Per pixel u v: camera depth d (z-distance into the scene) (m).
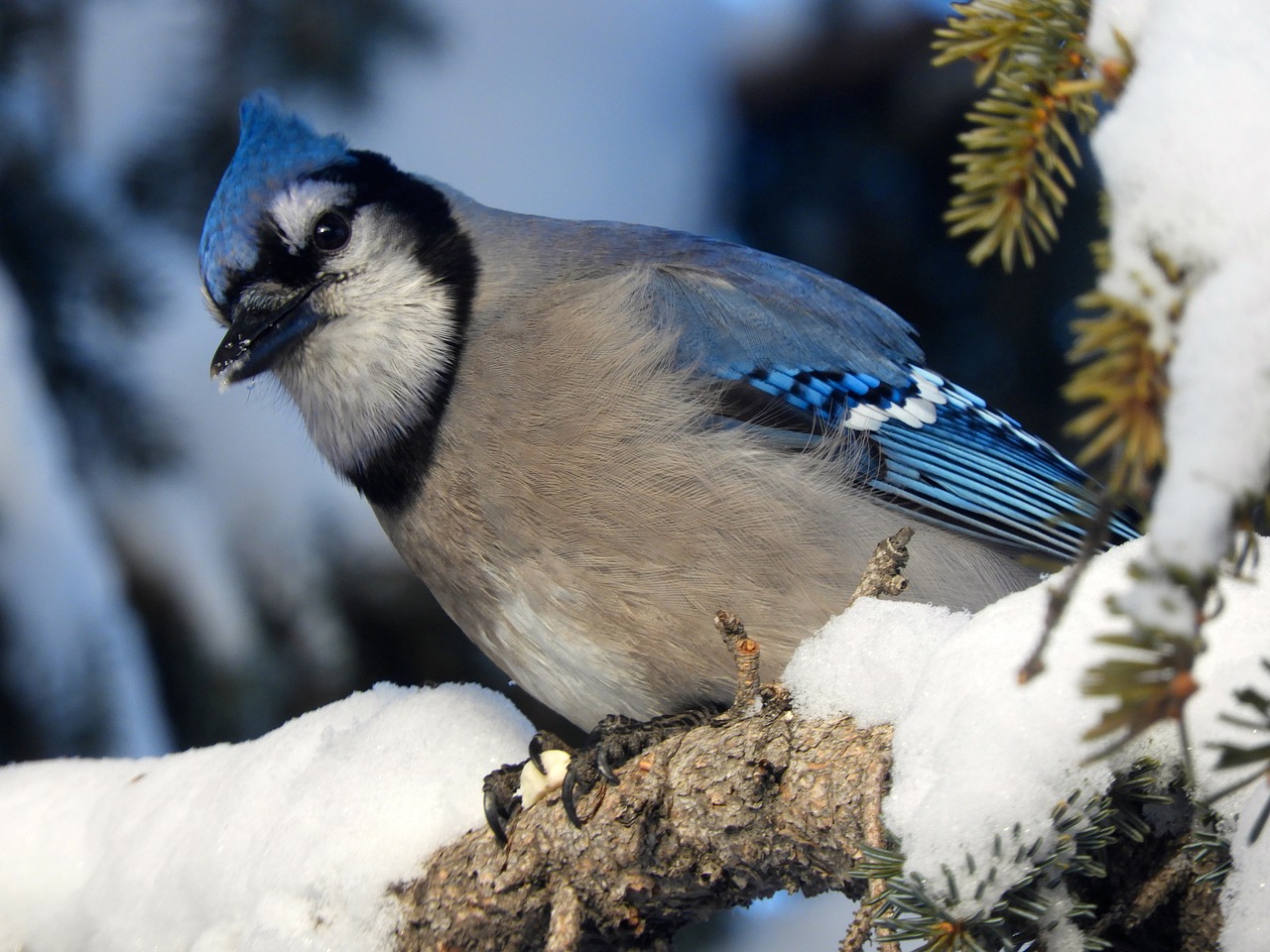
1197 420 2.48
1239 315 2.49
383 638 8.23
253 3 8.65
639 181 9.48
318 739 5.45
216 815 5.30
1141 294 2.64
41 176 8.32
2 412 7.90
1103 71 2.95
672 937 4.91
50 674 7.69
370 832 5.01
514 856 4.80
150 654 8.10
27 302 8.28
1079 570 2.68
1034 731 3.74
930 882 3.69
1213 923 3.73
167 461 8.28
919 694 4.10
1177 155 2.66
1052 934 3.71
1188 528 2.44
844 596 6.15
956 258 9.06
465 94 9.25
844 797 4.16
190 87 8.59
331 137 6.87
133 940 5.24
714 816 4.45
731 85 9.57
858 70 9.34
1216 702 3.58
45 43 8.50
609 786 4.74
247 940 4.91
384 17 8.95
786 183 9.41
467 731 5.30
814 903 8.34
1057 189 3.28
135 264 8.41
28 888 5.48
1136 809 3.73
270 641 8.14
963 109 9.09
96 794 5.70
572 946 4.63
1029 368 8.80
